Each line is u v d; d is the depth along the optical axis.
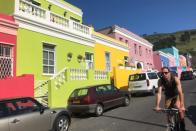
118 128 10.17
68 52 20.52
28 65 16.44
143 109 14.52
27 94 14.17
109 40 27.81
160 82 6.75
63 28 20.02
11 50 15.42
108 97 14.65
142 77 22.41
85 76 19.78
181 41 165.38
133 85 22.70
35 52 17.12
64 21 20.48
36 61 17.14
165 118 11.46
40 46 17.61
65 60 20.12
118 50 30.03
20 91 13.80
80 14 28.39
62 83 16.89
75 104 13.76
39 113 8.94
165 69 6.63
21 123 8.18
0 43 14.72
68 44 20.64
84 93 13.79
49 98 15.55
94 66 24.33
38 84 16.59
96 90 14.12
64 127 10.06
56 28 19.20
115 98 15.30
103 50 26.50
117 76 25.66
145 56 42.62
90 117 13.50
